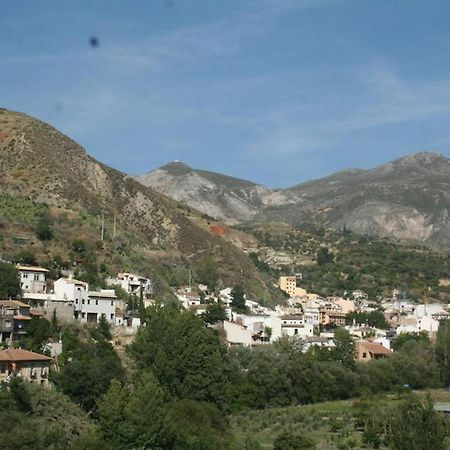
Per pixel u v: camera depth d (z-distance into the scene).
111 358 179.62
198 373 176.38
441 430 122.38
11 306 188.88
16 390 147.12
